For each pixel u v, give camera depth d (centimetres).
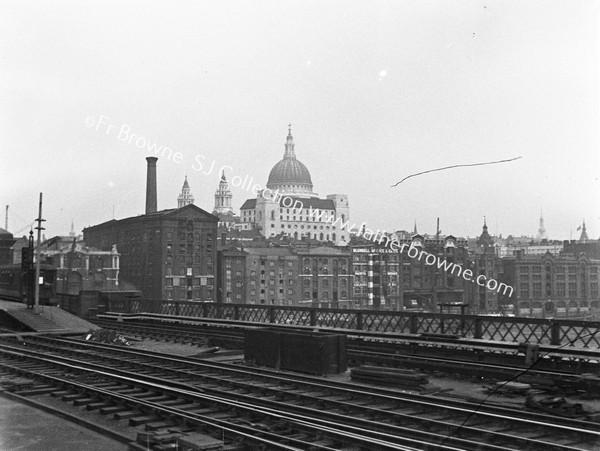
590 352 1644
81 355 2322
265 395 1543
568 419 1215
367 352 2138
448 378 1817
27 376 1802
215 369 1917
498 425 1196
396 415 1242
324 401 1398
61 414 1334
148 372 1917
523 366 1767
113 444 1129
